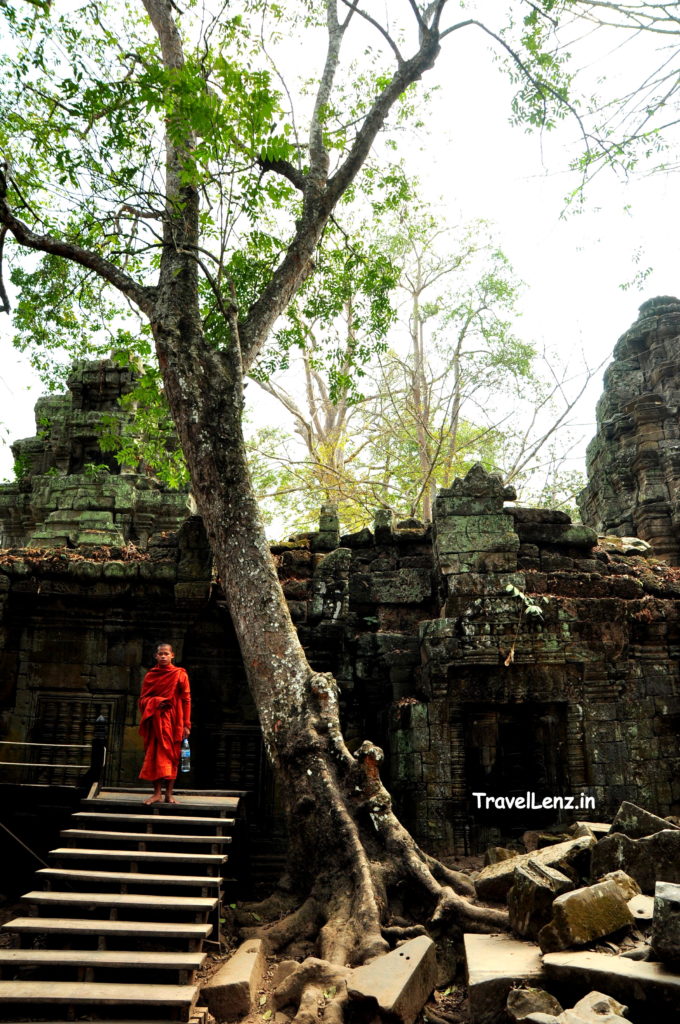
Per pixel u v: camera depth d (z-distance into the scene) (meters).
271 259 13.08
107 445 13.41
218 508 9.60
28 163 11.78
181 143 10.14
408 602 12.42
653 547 14.74
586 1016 4.98
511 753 10.77
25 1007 6.15
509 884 7.62
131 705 11.82
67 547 13.70
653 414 15.73
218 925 7.52
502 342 22.78
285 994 6.48
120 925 6.69
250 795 11.47
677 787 10.48
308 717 8.57
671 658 11.17
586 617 10.98
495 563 11.28
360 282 14.30
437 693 10.77
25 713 11.67
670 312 17.25
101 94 10.35
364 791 8.36
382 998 5.94
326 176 12.57
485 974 5.89
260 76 9.83
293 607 12.02
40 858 9.68
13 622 11.98
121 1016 6.11
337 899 7.63
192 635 12.17
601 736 10.61
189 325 10.68
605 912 6.18
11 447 15.47
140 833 8.16
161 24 12.51
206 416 10.01
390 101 12.38
